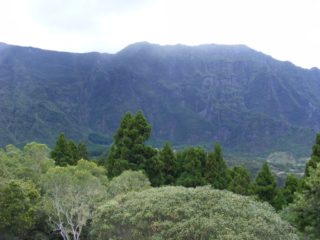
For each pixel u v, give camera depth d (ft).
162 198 45.57
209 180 113.09
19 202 56.95
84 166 77.71
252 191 96.78
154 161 109.81
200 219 37.42
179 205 42.52
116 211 47.85
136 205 45.93
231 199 44.39
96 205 70.79
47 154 105.40
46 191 69.77
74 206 69.97
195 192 47.11
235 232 34.94
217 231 34.99
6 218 55.67
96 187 71.41
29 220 60.59
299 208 63.82
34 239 72.64
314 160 82.07
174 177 124.98
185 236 36.29
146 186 83.76
